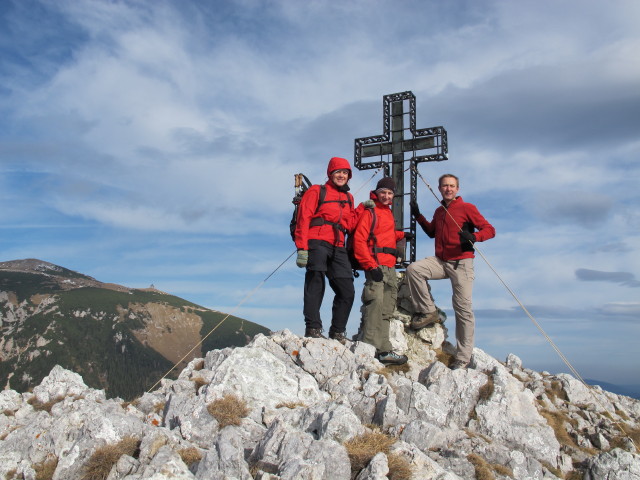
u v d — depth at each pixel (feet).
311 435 12.93
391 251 19.33
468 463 13.46
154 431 12.97
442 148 22.52
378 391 16.02
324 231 18.65
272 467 11.99
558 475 14.69
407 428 14.55
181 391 16.25
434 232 20.92
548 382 18.52
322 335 18.94
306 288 19.06
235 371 15.94
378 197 19.47
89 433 13.30
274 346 17.92
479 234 18.47
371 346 18.48
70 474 12.80
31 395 18.94
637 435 16.69
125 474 12.25
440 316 20.92
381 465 11.75
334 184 19.02
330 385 16.87
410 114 23.21
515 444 15.23
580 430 16.46
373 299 18.93
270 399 15.78
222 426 14.49
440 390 16.57
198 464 12.05
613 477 14.03
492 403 15.92
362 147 23.91
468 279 18.88
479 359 17.71
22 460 14.32
